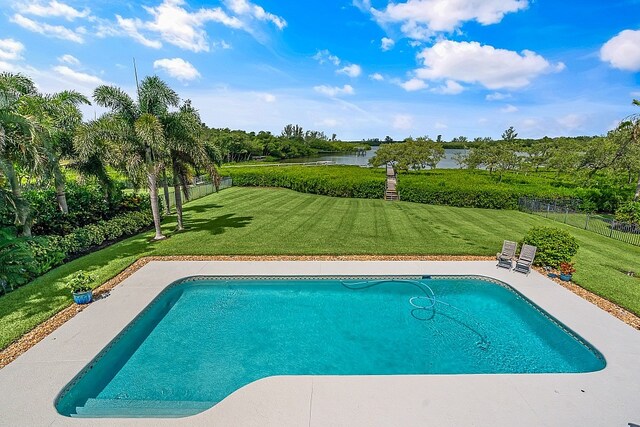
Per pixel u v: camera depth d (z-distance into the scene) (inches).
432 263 450.6
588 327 290.8
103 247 516.4
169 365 262.2
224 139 2955.2
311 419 190.1
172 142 534.0
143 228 648.4
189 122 543.2
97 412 211.9
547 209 792.3
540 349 286.2
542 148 1768.0
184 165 606.2
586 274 410.6
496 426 186.1
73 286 323.3
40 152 414.9
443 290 394.9
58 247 435.5
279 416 192.2
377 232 619.2
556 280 393.7
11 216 418.3
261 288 398.6
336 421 188.5
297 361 268.7
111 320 296.7
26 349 252.8
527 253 422.0
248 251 494.0
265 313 344.5
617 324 296.2
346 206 906.7
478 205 930.1
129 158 499.2
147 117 478.3
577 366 262.7
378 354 278.5
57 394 208.1
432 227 666.2
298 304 363.6
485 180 1248.2
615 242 573.6
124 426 186.1
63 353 248.4
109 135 483.2
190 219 732.0
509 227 676.1
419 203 974.4
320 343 294.4
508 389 216.7
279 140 4047.7
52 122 529.7
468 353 281.1
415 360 270.4
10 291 351.9
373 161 1854.1
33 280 379.6
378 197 1065.5
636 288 368.5
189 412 212.4
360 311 349.7
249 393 211.0
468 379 226.8
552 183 1167.0
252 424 186.5
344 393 211.8
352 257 475.2
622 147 840.3
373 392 213.0
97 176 606.5
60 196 498.9
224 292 389.1
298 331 313.0
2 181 421.1
